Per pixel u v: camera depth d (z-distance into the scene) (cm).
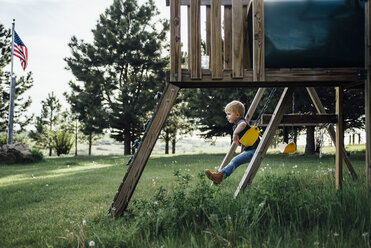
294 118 394
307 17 318
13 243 261
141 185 550
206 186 309
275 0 317
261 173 603
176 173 338
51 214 369
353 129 1547
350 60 322
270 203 275
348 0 319
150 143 319
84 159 1788
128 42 2316
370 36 317
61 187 596
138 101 2306
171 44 311
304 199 275
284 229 229
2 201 473
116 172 886
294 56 318
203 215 274
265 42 318
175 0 310
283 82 330
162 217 259
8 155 1422
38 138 3197
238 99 1507
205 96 1634
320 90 1248
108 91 2372
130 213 313
